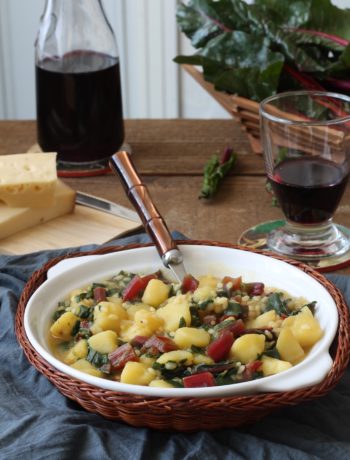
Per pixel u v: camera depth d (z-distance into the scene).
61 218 1.77
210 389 1.04
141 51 2.96
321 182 1.55
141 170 1.96
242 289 1.30
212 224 1.73
